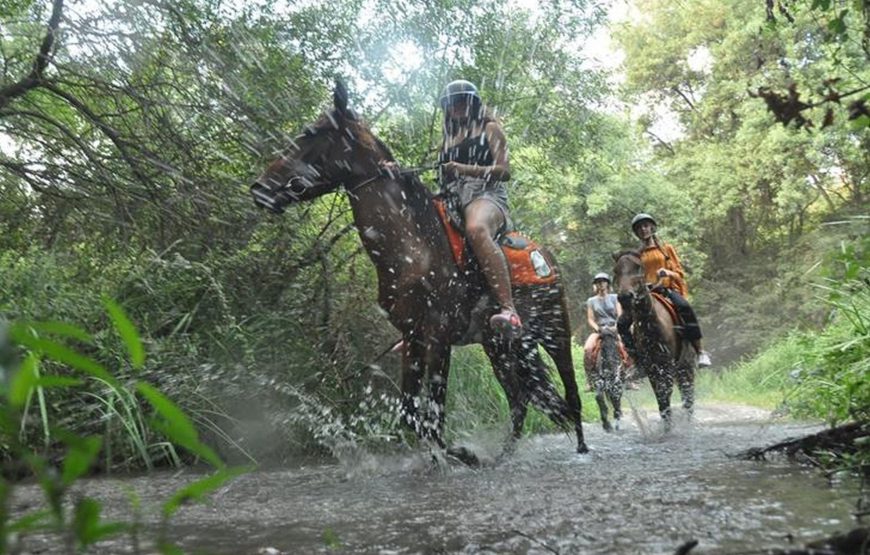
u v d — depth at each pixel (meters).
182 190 7.48
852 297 6.02
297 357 6.99
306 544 2.81
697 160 32.31
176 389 6.23
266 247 7.62
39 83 7.13
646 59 35.47
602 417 9.78
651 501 3.38
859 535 2.17
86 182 7.63
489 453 6.24
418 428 5.43
